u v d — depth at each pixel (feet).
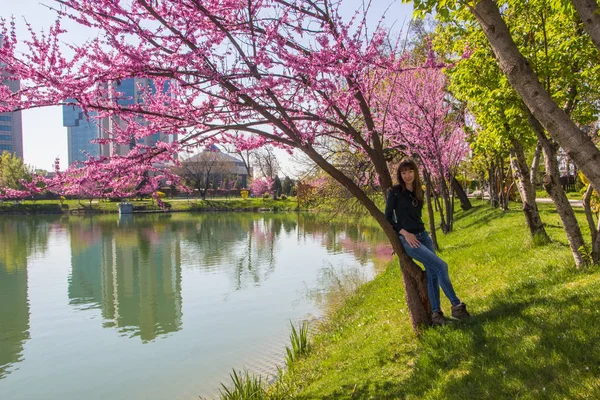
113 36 14.49
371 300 35.06
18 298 54.13
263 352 32.99
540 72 21.11
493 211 67.72
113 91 16.96
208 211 203.31
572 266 21.31
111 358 34.35
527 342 13.66
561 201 21.11
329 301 45.16
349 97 18.17
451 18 25.22
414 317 19.10
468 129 38.17
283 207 202.08
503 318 16.29
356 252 75.97
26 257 82.74
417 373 15.14
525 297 18.08
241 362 31.40
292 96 17.76
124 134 17.79
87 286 59.88
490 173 78.64
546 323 14.44
